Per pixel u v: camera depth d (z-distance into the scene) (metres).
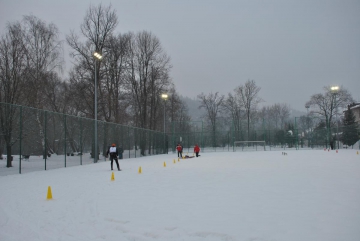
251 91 69.06
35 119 18.19
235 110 70.00
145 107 44.22
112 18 33.72
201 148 50.12
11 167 16.61
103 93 34.66
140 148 37.03
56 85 40.44
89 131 25.22
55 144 20.23
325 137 47.78
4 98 25.50
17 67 25.77
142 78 44.41
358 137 46.12
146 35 44.25
